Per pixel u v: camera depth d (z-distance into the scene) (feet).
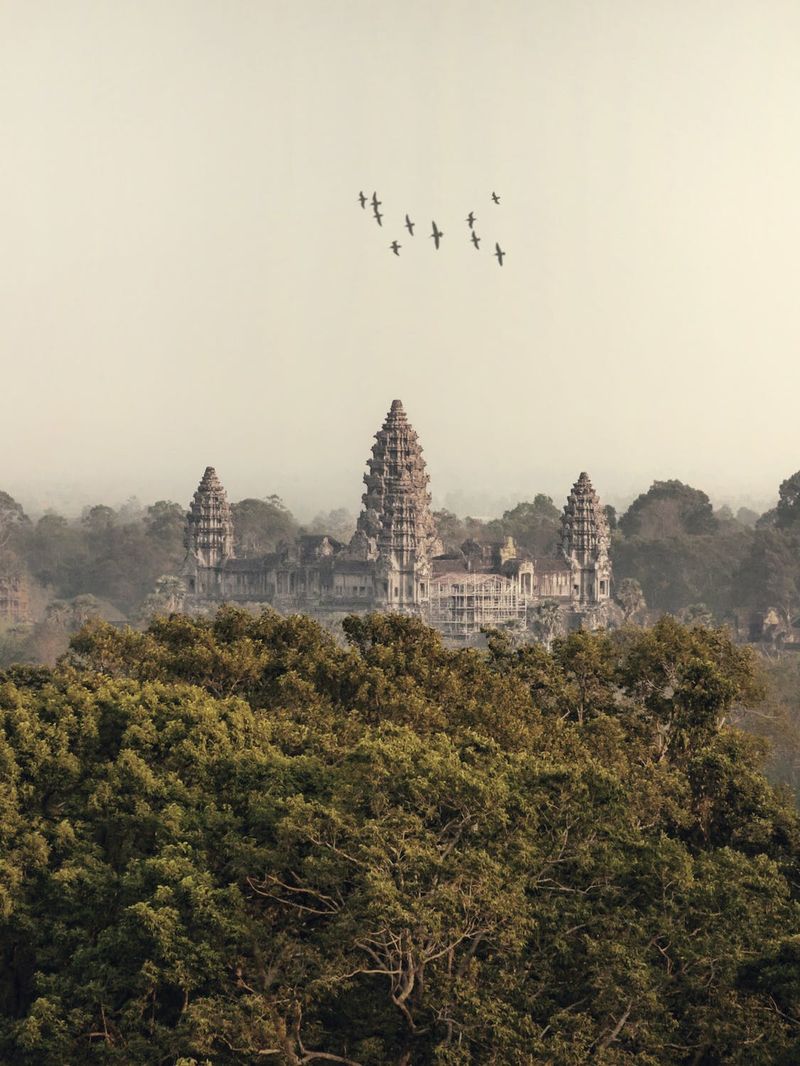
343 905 287.28
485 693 401.70
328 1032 289.12
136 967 289.53
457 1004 271.49
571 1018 269.85
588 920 284.61
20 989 318.65
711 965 279.49
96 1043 286.66
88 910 303.07
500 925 279.69
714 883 293.43
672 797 360.07
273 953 286.46
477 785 291.17
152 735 340.80
